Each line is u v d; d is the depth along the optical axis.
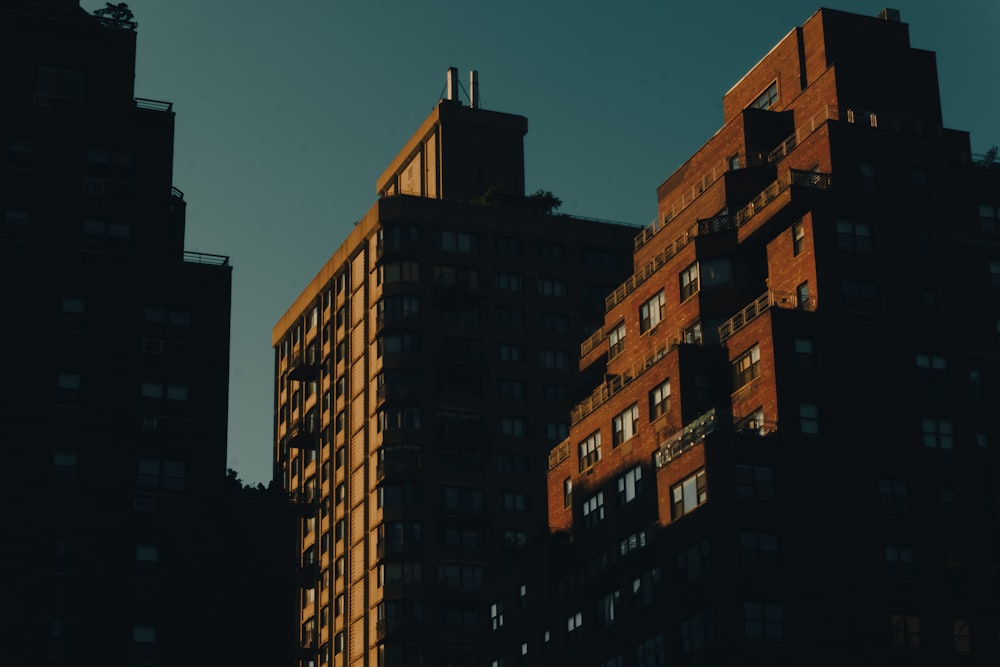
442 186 158.62
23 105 103.69
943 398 94.19
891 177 97.69
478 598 141.12
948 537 91.38
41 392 98.12
